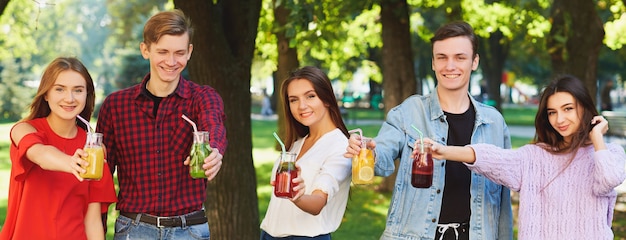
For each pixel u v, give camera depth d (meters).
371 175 3.37
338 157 3.50
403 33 9.79
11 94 28.67
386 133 3.71
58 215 3.24
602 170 3.39
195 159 3.13
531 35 11.01
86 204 3.39
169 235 3.49
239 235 5.94
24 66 33.59
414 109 3.76
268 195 10.69
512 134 21.39
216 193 5.89
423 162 3.38
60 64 3.23
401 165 3.70
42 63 40.75
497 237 3.73
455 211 3.62
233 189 5.90
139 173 3.51
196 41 5.55
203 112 3.49
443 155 3.41
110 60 45.88
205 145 3.15
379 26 13.30
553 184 3.54
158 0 32.41
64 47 43.12
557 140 3.64
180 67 3.41
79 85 3.25
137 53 27.30
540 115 3.65
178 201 3.51
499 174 3.49
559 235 3.50
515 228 8.27
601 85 41.03
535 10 10.92
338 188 3.45
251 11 5.85
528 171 3.57
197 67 5.64
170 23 3.34
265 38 12.05
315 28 6.23
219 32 5.63
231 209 5.90
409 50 9.88
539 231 3.53
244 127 5.96
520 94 55.09
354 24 13.29
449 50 3.59
